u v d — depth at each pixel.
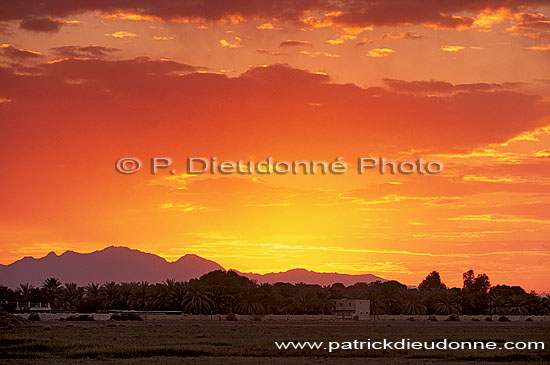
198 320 168.12
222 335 98.75
